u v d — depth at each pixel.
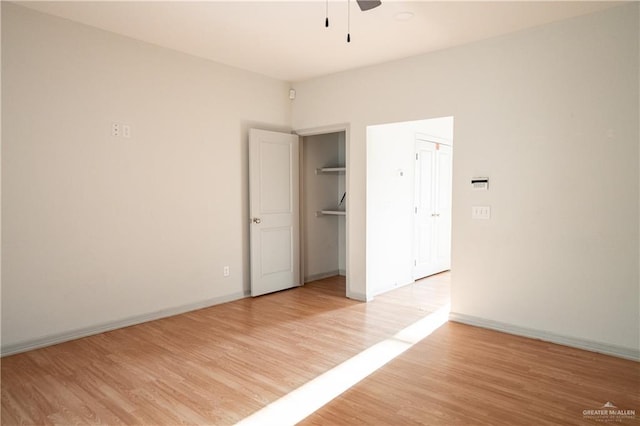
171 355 3.24
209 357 3.20
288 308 4.54
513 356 3.21
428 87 4.20
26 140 3.26
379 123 4.61
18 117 3.21
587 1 3.08
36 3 3.16
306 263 5.88
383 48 4.09
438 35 3.75
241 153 4.89
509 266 3.74
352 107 4.84
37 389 2.69
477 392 2.64
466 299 4.01
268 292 5.15
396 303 4.75
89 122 3.61
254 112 5.01
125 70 3.83
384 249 5.21
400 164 5.49
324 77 5.09
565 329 3.47
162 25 3.58
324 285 5.67
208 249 4.59
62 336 3.50
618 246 3.22
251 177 4.89
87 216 3.62
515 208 3.69
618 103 3.19
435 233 6.42
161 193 4.14
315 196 5.98
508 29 3.60
